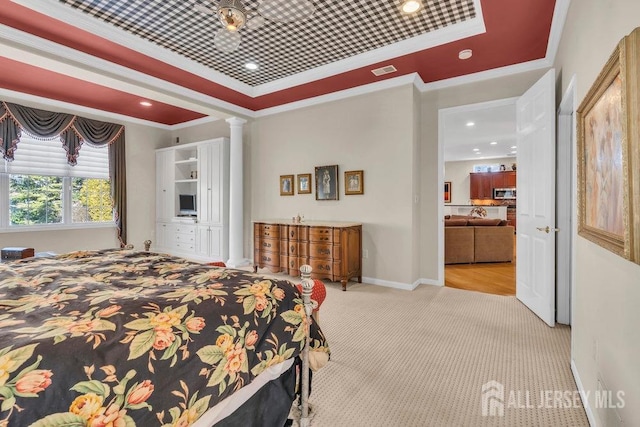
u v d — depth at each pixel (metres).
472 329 2.73
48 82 4.10
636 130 0.95
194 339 1.07
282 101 4.80
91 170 5.34
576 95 1.99
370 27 2.93
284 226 4.37
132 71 3.62
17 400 0.71
